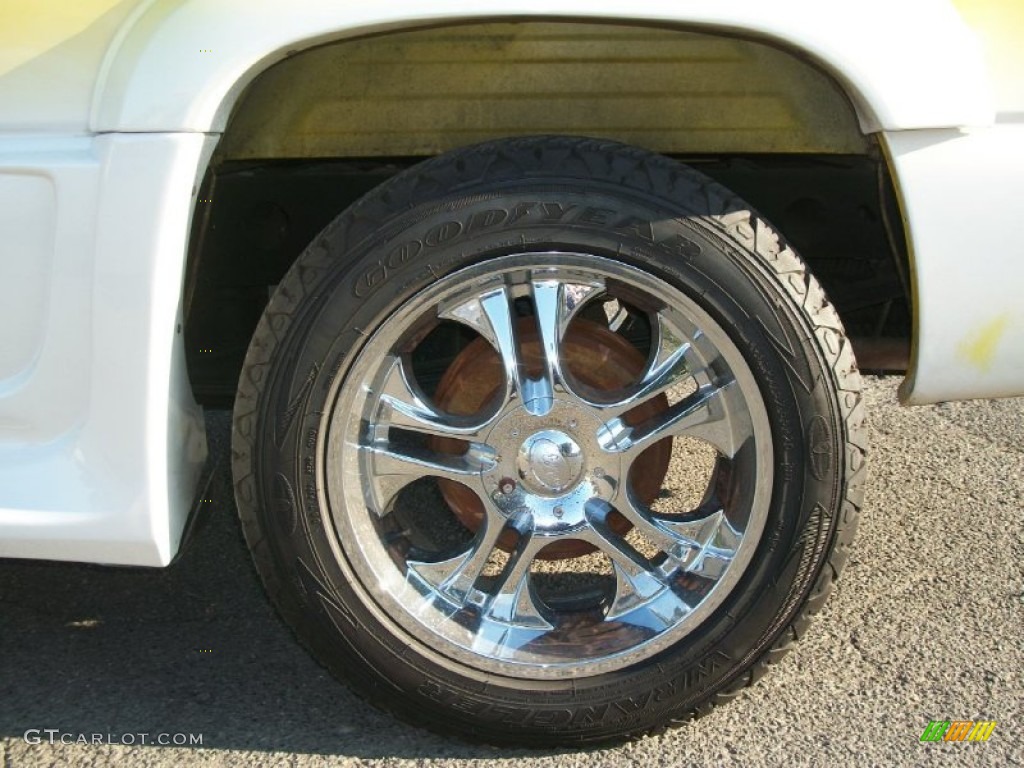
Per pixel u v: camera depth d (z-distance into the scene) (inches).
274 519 78.5
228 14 69.1
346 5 68.4
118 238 70.3
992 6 71.1
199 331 97.0
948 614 102.1
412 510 120.5
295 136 80.6
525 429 79.8
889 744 85.7
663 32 76.9
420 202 74.3
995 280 74.0
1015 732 87.1
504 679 81.5
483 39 77.1
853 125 79.3
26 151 71.1
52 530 74.7
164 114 69.5
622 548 82.7
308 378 75.9
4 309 73.4
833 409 76.7
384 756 84.7
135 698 91.4
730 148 80.8
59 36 70.6
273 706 90.8
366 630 80.4
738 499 80.5
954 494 123.7
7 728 87.4
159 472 73.9
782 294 75.3
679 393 124.6
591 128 80.4
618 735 83.7
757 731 87.0
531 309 81.7
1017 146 71.9
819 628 99.8
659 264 74.8
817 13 69.3
